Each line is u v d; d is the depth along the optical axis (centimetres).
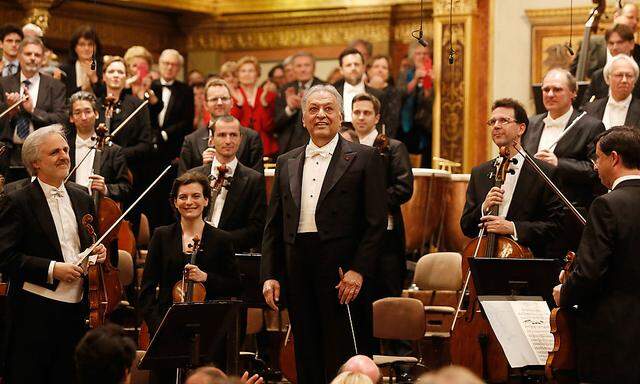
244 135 2375
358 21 3934
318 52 4025
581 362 1547
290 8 4038
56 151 1739
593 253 1513
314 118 1727
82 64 2652
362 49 3244
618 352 1515
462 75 3359
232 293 1842
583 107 2258
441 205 2627
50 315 1719
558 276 1702
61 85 2491
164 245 1845
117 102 2431
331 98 1731
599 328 1527
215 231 1855
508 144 1955
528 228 1914
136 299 2344
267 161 2842
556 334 1573
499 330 1598
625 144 1548
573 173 2069
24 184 2077
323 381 1738
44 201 1739
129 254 2214
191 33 4191
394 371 2097
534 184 1956
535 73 3347
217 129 2108
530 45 3347
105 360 1190
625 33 2484
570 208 1803
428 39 3459
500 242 1911
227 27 4159
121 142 2539
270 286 1750
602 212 1521
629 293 1520
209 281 1808
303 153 1753
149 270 1847
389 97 2750
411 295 2394
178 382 1630
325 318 1716
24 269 1695
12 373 1719
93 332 1205
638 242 1517
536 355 1588
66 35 3831
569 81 2139
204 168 2145
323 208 1712
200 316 1536
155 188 2806
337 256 1706
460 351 1864
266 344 2317
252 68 3023
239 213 2092
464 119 3353
